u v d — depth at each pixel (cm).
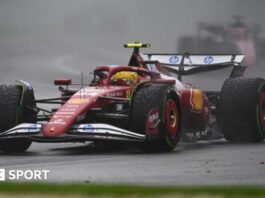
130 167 3275
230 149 4116
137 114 3875
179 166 3297
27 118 4156
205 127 4709
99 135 3753
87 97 3925
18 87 4112
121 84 4125
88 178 2928
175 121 4047
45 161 3572
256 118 4497
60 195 2162
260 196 2141
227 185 2623
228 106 4528
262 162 3400
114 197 2134
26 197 2145
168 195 2153
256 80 4538
